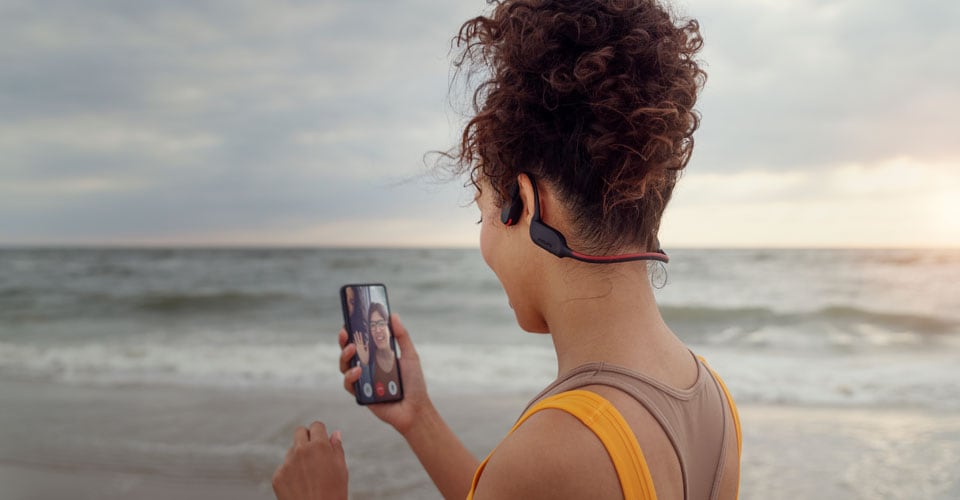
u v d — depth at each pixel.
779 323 15.46
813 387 8.39
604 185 0.74
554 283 0.79
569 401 0.69
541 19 0.77
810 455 5.45
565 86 0.73
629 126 0.72
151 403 7.33
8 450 5.64
